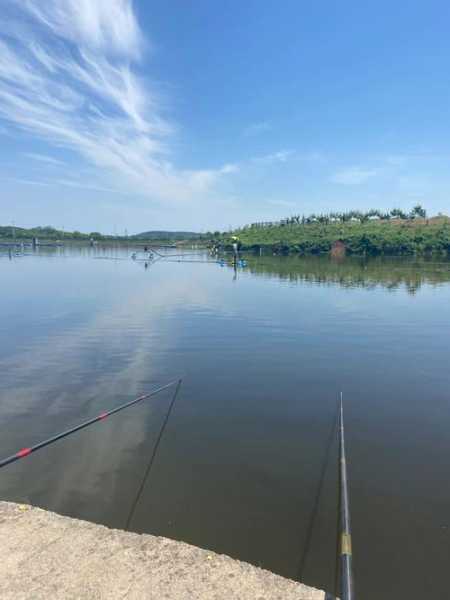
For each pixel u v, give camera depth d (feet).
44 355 39.55
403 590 13.50
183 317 59.00
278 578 10.95
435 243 268.00
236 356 39.81
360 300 74.90
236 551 15.07
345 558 11.03
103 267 161.27
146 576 10.84
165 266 170.91
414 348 42.93
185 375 34.22
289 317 59.26
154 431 24.17
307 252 305.73
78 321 55.62
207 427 24.71
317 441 23.20
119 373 34.55
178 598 10.14
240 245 325.83
